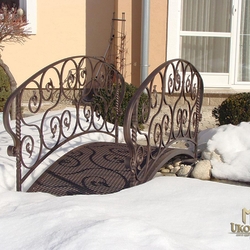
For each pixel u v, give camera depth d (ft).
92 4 29.68
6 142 15.85
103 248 6.70
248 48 29.19
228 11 28.53
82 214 8.16
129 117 10.40
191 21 28.45
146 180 11.87
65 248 6.80
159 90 28.07
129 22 28.22
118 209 8.87
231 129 15.74
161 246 6.82
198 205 9.16
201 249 7.23
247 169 13.92
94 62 29.91
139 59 28.45
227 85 29.14
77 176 12.75
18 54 29.22
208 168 14.55
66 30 29.55
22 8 29.30
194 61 28.81
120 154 14.83
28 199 9.74
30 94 29.19
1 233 7.63
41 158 12.99
